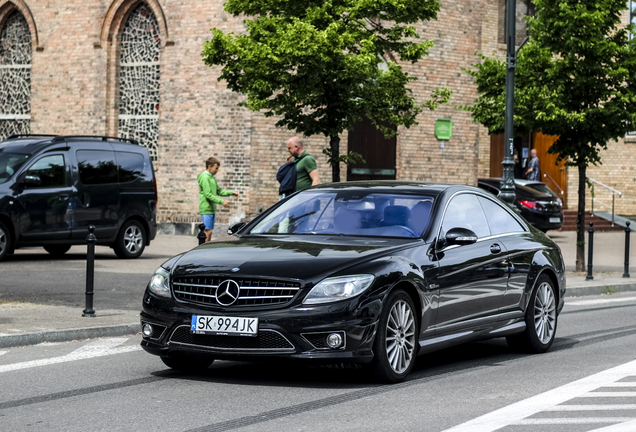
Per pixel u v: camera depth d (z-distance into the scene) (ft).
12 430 19.07
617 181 115.14
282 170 48.19
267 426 19.33
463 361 29.14
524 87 62.08
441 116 94.17
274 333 22.65
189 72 85.40
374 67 53.01
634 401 22.31
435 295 25.63
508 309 29.60
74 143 60.49
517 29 113.80
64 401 22.12
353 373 25.93
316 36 48.21
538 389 23.90
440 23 93.15
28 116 95.71
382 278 23.61
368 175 89.92
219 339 23.25
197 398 22.38
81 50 91.97
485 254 28.45
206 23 84.69
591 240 57.52
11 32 96.58
